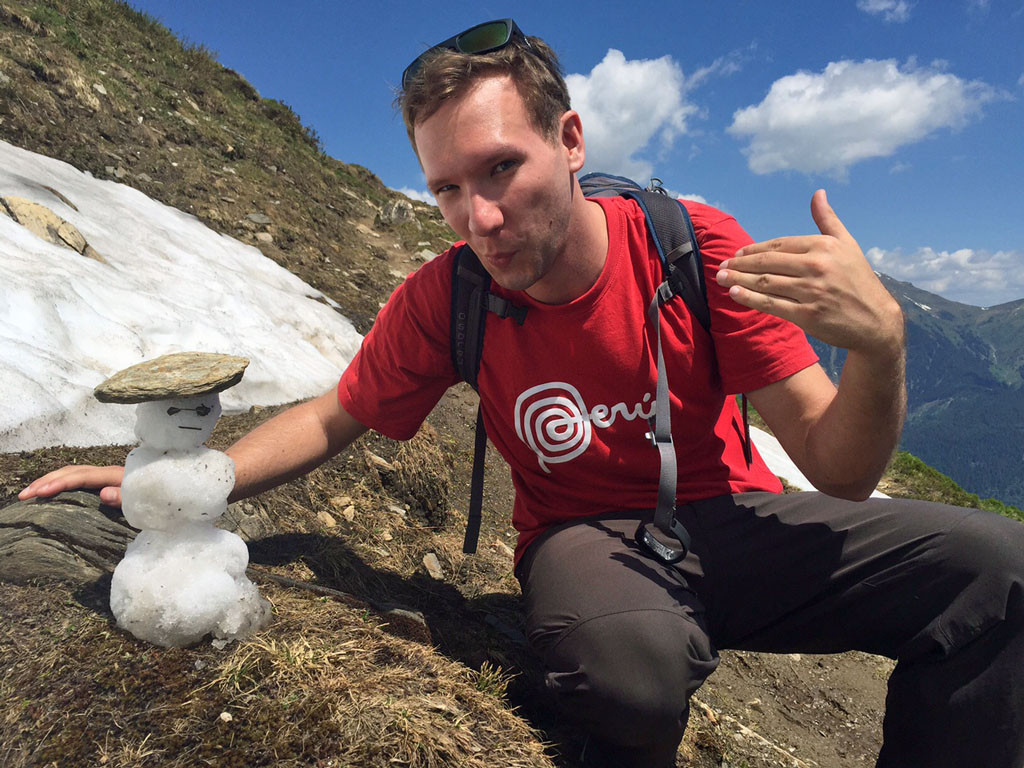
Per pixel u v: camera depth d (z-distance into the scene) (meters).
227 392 1.92
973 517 0.92
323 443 1.13
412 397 1.14
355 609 1.08
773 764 1.26
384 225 5.36
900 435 0.84
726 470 1.08
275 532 1.34
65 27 4.83
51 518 1.04
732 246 0.97
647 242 0.99
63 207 2.52
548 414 1.01
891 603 0.96
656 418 0.97
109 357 1.78
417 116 0.87
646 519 1.03
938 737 0.92
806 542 0.98
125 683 0.83
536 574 1.01
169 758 0.76
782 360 0.93
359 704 0.85
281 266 3.57
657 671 0.86
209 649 0.89
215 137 4.84
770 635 1.05
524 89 0.85
